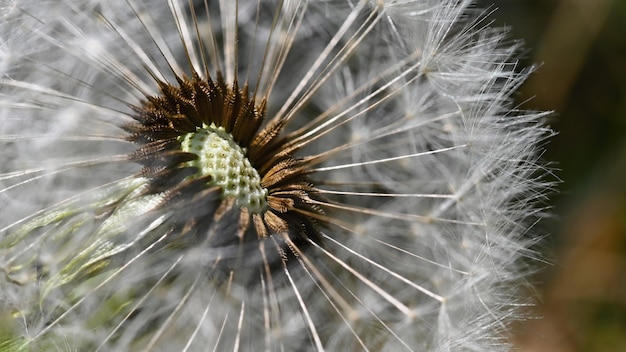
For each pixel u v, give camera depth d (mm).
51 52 175
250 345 170
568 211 217
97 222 168
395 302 172
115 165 172
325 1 183
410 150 182
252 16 187
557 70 215
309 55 186
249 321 171
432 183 181
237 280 170
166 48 179
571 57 215
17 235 169
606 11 214
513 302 180
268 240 171
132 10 179
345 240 177
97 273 167
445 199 178
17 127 172
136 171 172
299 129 181
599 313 215
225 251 169
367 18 182
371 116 183
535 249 191
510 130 178
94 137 171
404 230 179
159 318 168
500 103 178
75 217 169
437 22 179
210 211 169
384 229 179
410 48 180
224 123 173
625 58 218
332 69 179
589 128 219
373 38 185
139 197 169
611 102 219
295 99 185
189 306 169
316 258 175
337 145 184
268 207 172
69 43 174
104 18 176
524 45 214
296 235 173
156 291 168
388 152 182
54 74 174
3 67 172
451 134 178
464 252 176
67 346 166
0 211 170
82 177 171
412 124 179
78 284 167
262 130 177
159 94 175
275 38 185
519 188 177
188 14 186
